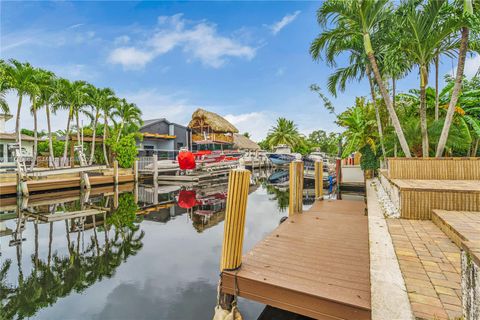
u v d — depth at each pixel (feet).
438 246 9.69
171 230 24.20
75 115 65.46
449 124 18.78
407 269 7.90
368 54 20.62
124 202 38.40
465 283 4.17
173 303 11.99
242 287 9.01
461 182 16.14
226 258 9.43
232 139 90.99
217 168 65.26
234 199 9.27
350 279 8.79
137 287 13.52
